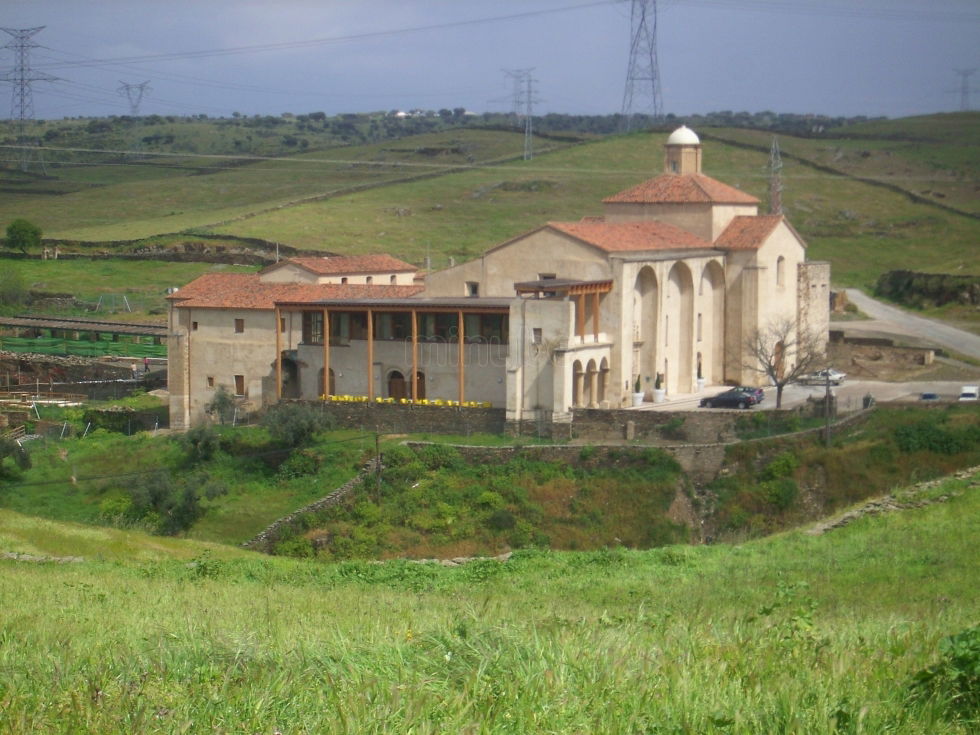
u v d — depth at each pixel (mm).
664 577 48625
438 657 22188
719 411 84312
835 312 151125
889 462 77125
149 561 57500
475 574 52969
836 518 58500
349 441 85750
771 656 23109
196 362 101875
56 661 22391
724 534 74375
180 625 28484
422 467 81000
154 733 18344
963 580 42844
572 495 77500
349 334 96000
